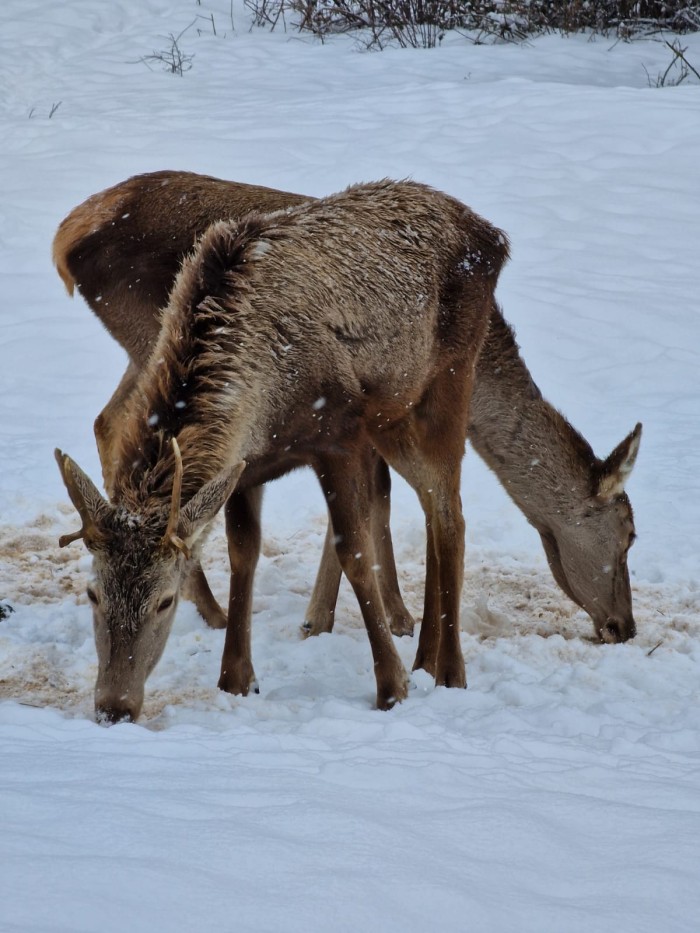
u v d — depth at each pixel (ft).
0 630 51.49
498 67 166.30
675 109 140.97
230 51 177.06
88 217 58.54
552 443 58.23
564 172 125.70
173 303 47.01
